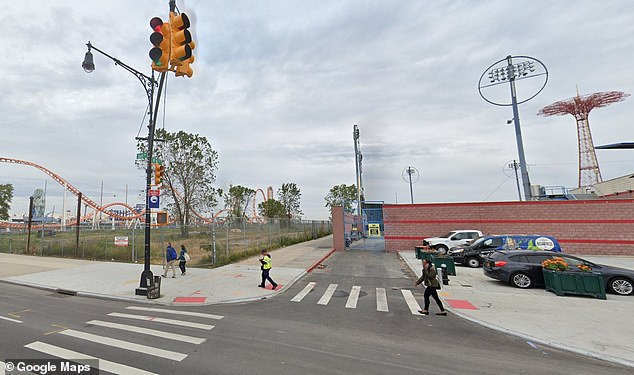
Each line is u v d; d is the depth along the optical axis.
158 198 11.93
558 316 8.60
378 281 14.22
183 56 8.02
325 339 6.85
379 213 41.56
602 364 5.74
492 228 24.14
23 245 28.88
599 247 21.77
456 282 13.72
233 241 29.03
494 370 5.38
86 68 10.22
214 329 7.50
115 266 18.22
